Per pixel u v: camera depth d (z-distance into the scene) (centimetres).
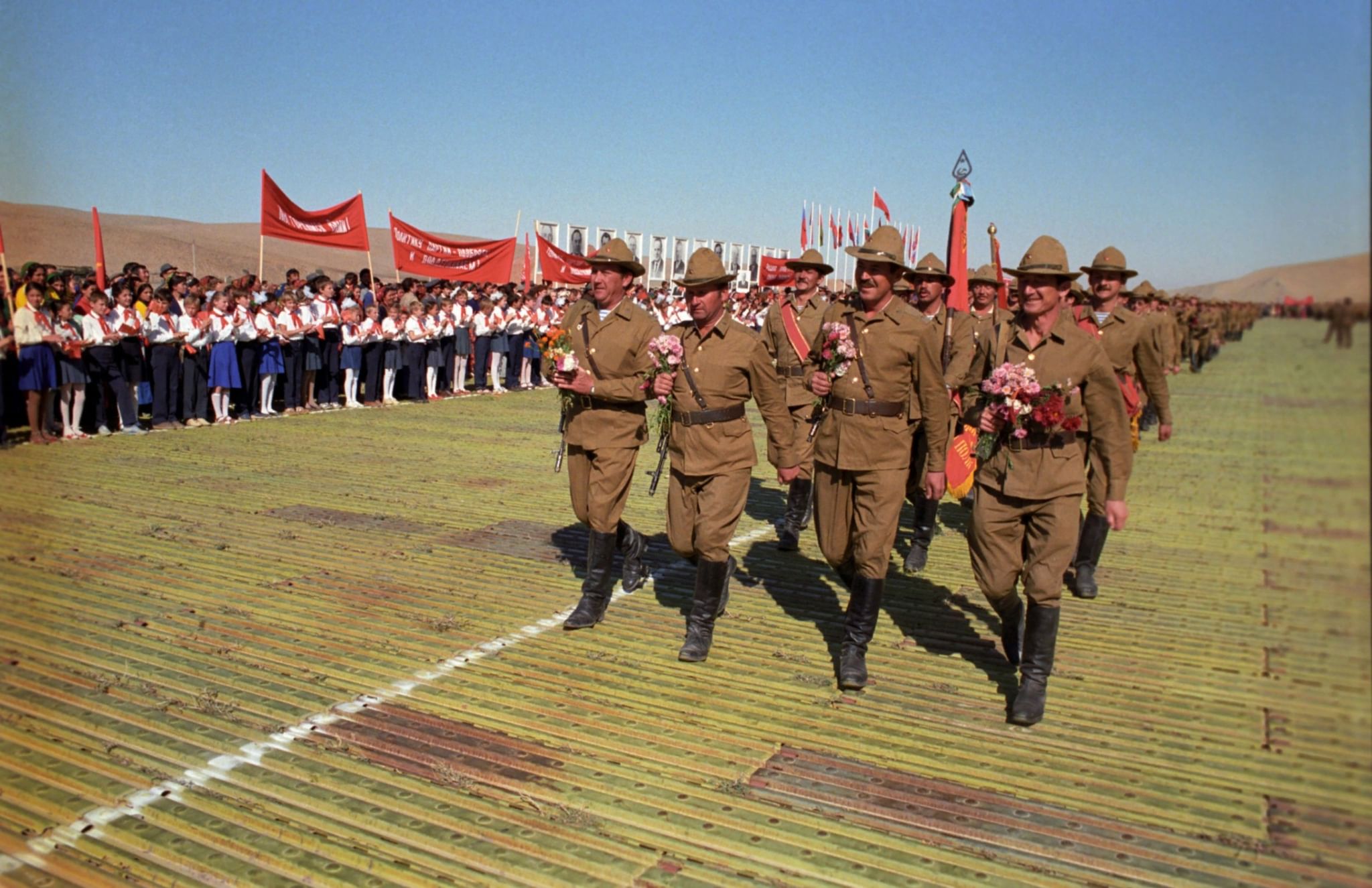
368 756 438
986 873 357
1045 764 445
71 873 352
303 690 507
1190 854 369
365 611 637
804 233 3225
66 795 400
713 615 574
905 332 535
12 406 1177
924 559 777
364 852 364
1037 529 494
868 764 442
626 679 536
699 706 502
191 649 559
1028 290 477
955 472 740
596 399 610
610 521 615
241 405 1520
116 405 1343
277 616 621
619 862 361
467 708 492
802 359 806
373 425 1509
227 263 5216
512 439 1413
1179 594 709
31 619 583
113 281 1452
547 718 483
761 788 418
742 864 362
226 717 473
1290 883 348
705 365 570
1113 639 613
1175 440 1236
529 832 380
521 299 2133
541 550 803
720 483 568
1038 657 492
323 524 868
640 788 415
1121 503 482
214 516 881
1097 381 475
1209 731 479
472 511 941
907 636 618
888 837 381
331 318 1633
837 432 545
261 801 398
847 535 560
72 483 995
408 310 1802
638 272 620
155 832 376
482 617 633
